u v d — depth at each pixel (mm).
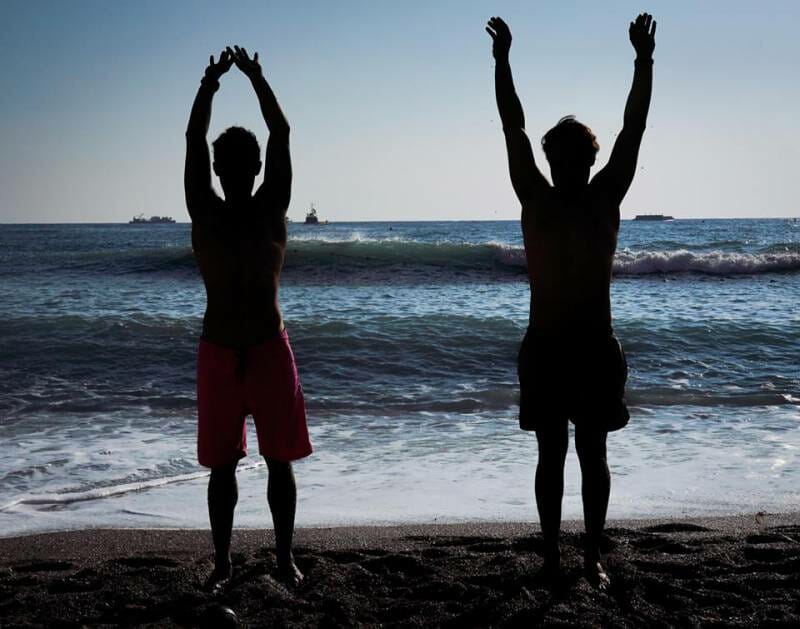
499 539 4293
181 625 3178
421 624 3117
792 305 15016
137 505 5352
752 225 89375
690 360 10500
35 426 7777
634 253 22703
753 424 7645
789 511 5031
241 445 3547
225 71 3643
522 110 3639
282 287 18891
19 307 15297
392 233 64750
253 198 3598
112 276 22344
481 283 19719
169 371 10328
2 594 3555
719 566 3688
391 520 4930
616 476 5926
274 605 3299
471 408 8523
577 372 3385
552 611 3150
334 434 7449
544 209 3436
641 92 3527
